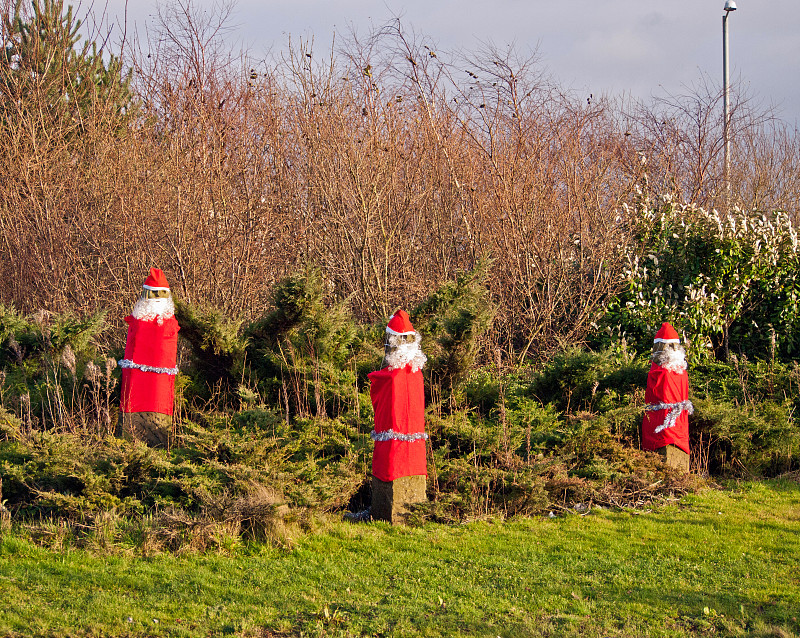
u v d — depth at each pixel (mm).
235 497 6469
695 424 9320
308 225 13352
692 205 13398
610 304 12508
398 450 6984
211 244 12086
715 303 12469
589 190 13398
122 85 14930
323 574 5727
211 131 12406
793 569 6156
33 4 14805
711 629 5016
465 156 13859
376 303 12750
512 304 13031
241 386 8883
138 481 6973
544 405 10086
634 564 6172
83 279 13016
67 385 9352
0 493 6613
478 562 6137
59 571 5496
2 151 13836
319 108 13344
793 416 10250
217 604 5137
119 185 12727
